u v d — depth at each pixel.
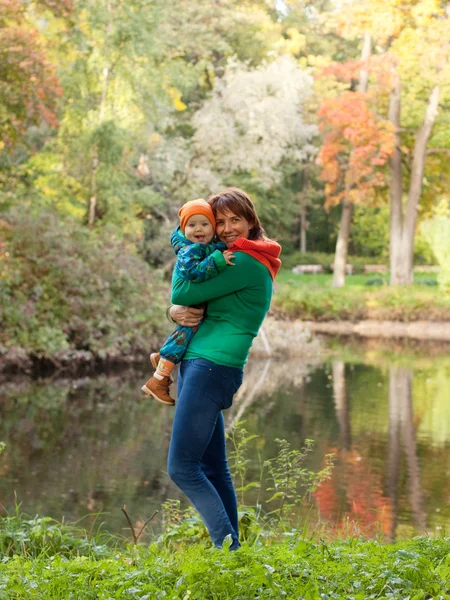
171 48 39.59
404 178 44.31
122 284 20.69
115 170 27.31
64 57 29.23
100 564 3.99
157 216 37.88
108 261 20.59
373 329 31.09
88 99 28.78
